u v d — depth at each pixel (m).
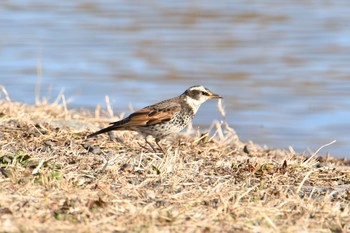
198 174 10.18
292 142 20.34
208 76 26.88
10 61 28.41
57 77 26.11
